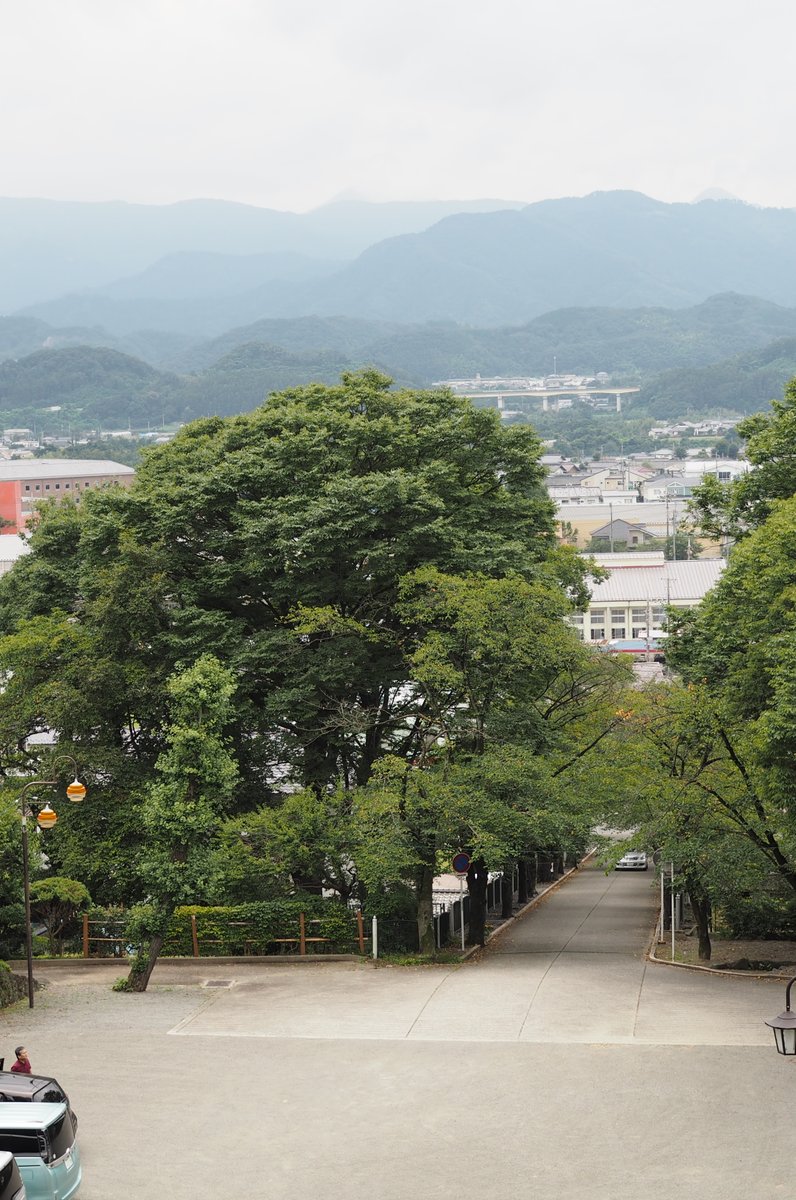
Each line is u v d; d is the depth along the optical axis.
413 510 48.22
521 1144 23.41
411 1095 26.33
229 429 56.28
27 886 36.59
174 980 40.19
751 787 40.34
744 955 43.81
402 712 48.88
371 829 41.59
